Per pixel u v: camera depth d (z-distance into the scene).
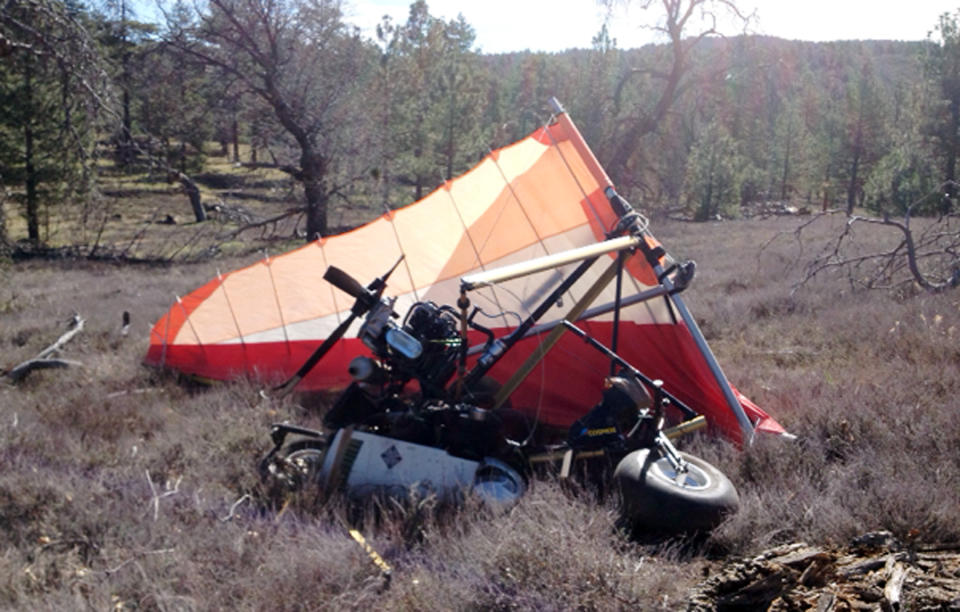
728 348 10.62
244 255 35.66
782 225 40.28
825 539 4.93
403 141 42.62
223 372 9.41
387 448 5.75
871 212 41.59
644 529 5.25
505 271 6.09
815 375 8.62
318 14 33.50
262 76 33.69
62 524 5.01
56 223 42.84
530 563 4.32
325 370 9.15
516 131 78.31
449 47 66.00
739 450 6.55
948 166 44.25
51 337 12.45
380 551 4.75
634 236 7.68
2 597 4.16
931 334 9.80
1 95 29.50
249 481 5.95
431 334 6.31
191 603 4.07
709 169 57.62
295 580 4.29
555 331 6.71
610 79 57.62
